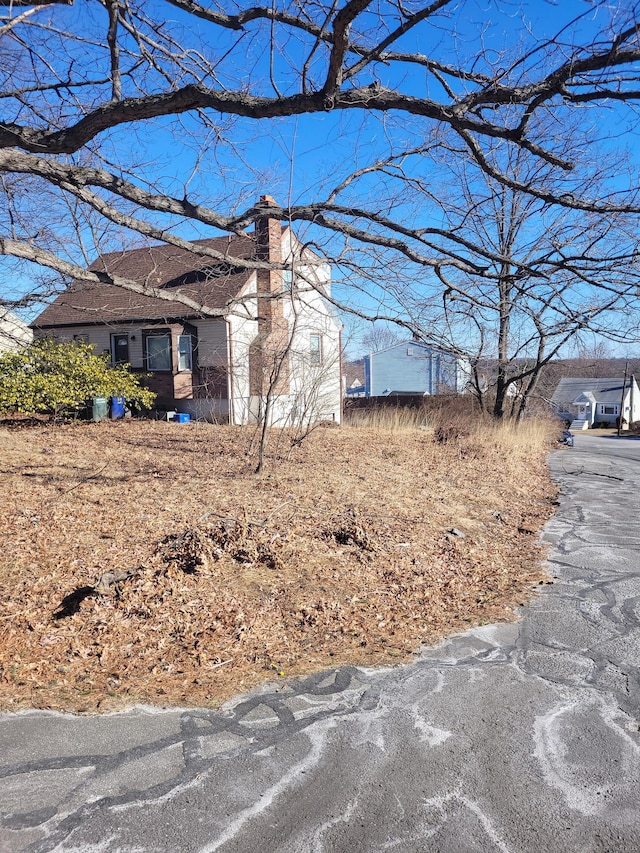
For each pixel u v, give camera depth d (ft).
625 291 13.85
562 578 22.31
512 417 68.44
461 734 11.98
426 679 14.33
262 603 17.70
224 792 10.09
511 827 9.34
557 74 11.45
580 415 193.26
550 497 39.40
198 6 13.04
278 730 12.02
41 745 11.31
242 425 55.62
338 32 11.01
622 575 22.68
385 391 144.05
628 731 12.17
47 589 17.42
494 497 35.76
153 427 55.31
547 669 14.99
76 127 13.62
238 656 14.97
